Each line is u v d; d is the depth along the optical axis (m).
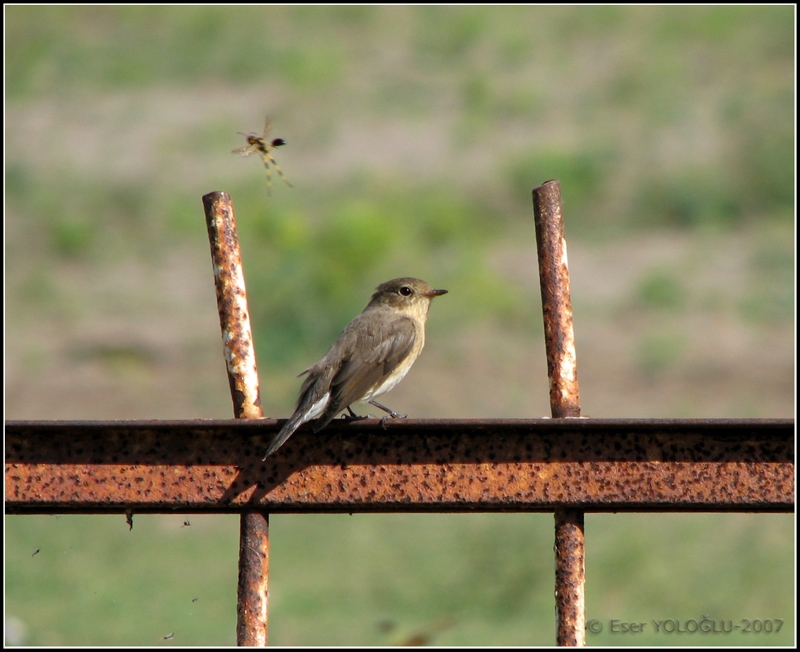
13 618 10.23
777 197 24.75
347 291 19.83
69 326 20.12
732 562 11.49
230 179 26.48
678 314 19.77
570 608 3.25
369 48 34.22
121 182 26.62
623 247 23.36
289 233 20.70
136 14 35.81
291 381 17.80
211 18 35.09
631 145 27.33
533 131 28.62
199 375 18.14
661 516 12.98
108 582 11.23
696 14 34.38
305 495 3.32
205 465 3.34
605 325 19.50
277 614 10.37
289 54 32.97
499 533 12.24
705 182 25.03
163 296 21.81
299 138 28.53
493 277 20.92
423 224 23.44
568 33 34.59
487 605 11.05
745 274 21.42
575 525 3.29
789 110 27.36
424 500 3.31
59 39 34.09
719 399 16.48
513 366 18.12
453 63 33.12
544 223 3.49
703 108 28.75
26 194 26.16
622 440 3.29
